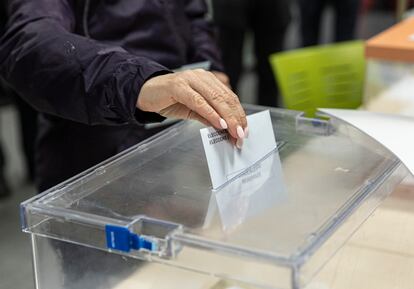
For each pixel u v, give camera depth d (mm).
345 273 720
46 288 708
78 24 1062
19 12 953
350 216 652
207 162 752
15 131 3291
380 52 1481
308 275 548
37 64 876
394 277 744
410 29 1630
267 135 824
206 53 1322
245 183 735
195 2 1345
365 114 984
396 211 874
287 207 656
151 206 673
